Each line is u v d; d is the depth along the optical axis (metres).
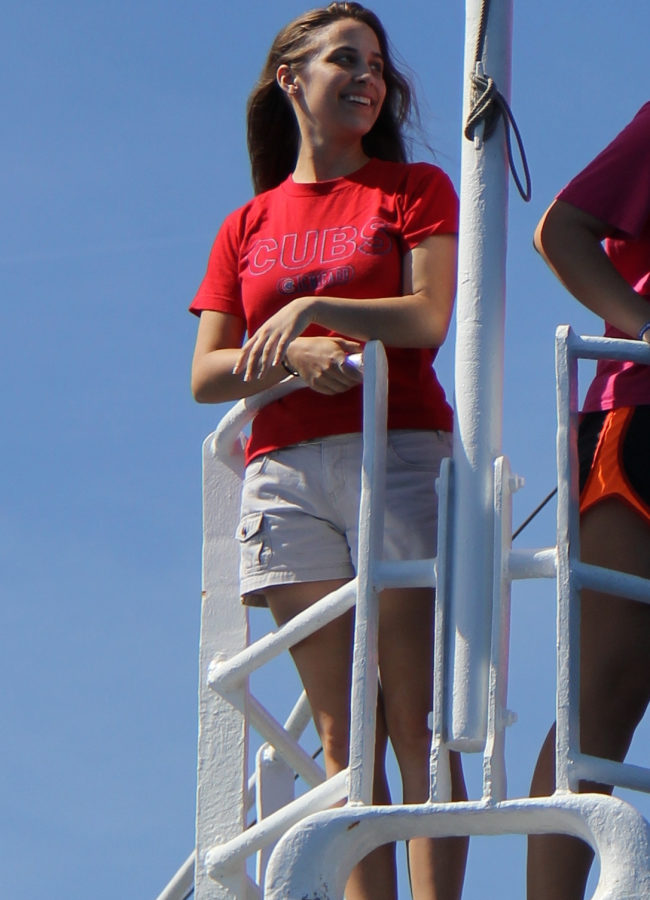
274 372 14.83
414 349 14.98
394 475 14.65
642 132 13.52
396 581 12.82
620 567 12.93
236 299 15.91
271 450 15.04
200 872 14.52
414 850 13.64
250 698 15.14
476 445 12.85
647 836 11.13
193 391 15.46
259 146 16.97
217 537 15.70
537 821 11.59
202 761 14.91
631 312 12.98
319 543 14.77
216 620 15.41
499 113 13.45
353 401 14.83
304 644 14.60
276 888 11.84
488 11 13.64
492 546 12.58
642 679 13.03
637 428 13.15
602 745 12.95
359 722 12.46
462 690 12.27
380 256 15.06
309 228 15.47
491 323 13.16
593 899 10.98
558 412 12.30
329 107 15.77
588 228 13.34
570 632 11.93
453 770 13.63
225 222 16.23
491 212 13.38
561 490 12.16
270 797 15.98
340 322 14.28
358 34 15.99
